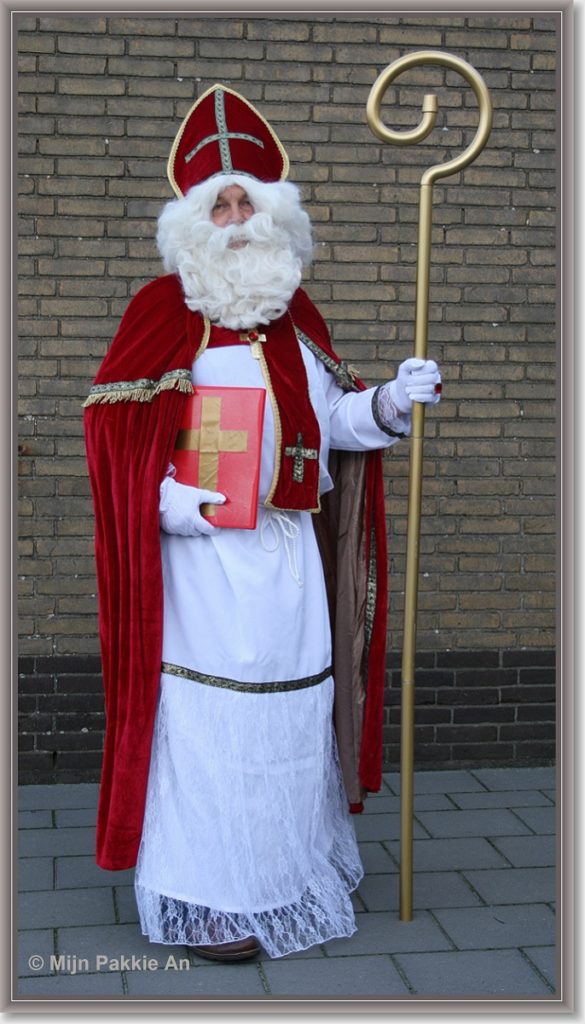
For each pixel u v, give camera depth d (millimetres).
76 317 4535
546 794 4590
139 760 3338
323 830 3625
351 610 3719
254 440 3285
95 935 3486
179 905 3434
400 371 3516
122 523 3324
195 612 3332
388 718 4785
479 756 4844
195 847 3336
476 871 3928
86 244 4520
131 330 3416
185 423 3338
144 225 4535
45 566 4566
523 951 3408
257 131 3531
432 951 3404
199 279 3379
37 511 4555
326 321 4668
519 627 4824
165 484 3303
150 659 3326
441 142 4664
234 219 3420
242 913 3352
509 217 4711
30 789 4566
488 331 4734
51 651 4590
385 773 4785
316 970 3289
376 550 3725
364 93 4598
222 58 4531
